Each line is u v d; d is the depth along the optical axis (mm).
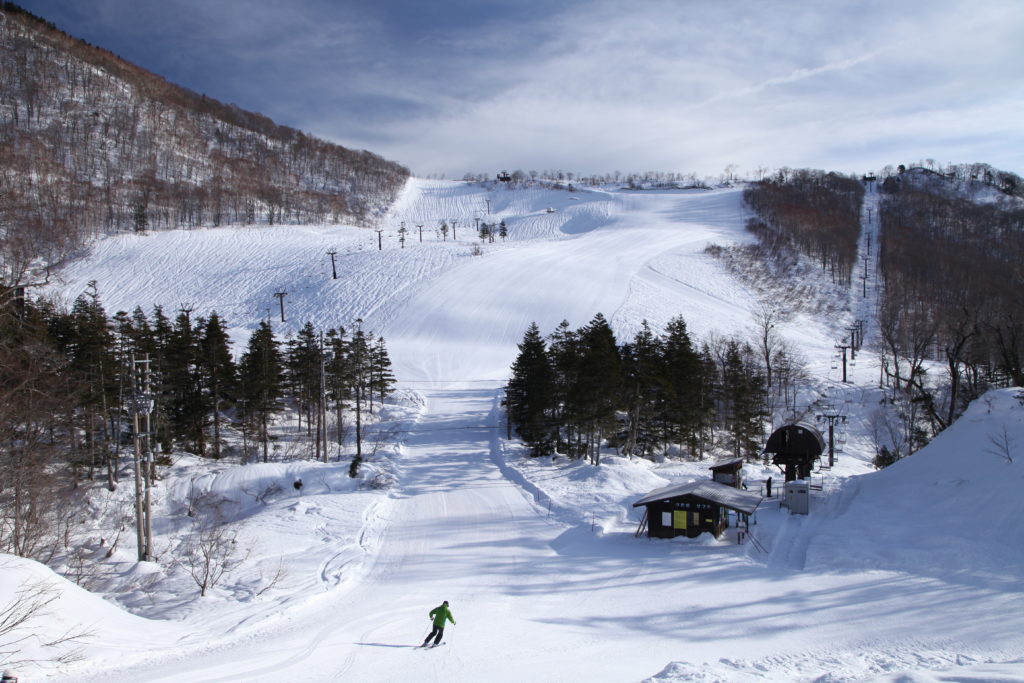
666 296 117500
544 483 39875
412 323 98312
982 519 25109
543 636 19062
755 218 196500
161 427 45344
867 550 24953
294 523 35000
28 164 156750
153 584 27906
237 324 99000
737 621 19750
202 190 185250
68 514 36125
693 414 51312
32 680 14914
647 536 30250
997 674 11648
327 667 16203
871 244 168000
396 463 46594
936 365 87375
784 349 85688
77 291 108312
